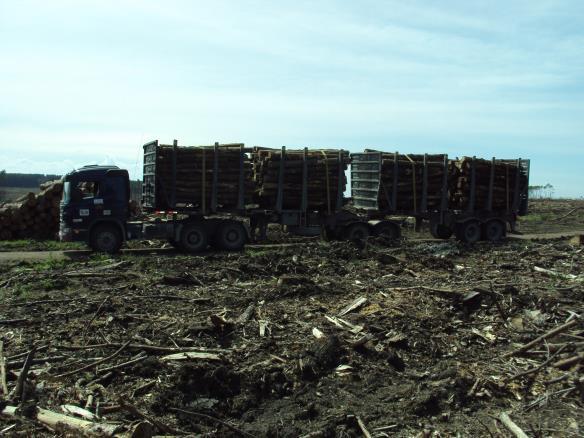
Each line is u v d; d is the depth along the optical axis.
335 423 6.63
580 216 36.97
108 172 18.05
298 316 9.79
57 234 23.25
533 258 16.16
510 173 23.58
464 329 9.62
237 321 9.41
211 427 6.52
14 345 8.33
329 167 20.28
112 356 7.86
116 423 6.08
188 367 7.36
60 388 6.91
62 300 10.63
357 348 8.45
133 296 10.96
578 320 9.66
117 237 18.17
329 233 21.14
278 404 7.12
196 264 14.78
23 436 5.68
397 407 7.08
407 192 21.69
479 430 6.69
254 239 20.27
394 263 14.79
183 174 18.72
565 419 6.95
